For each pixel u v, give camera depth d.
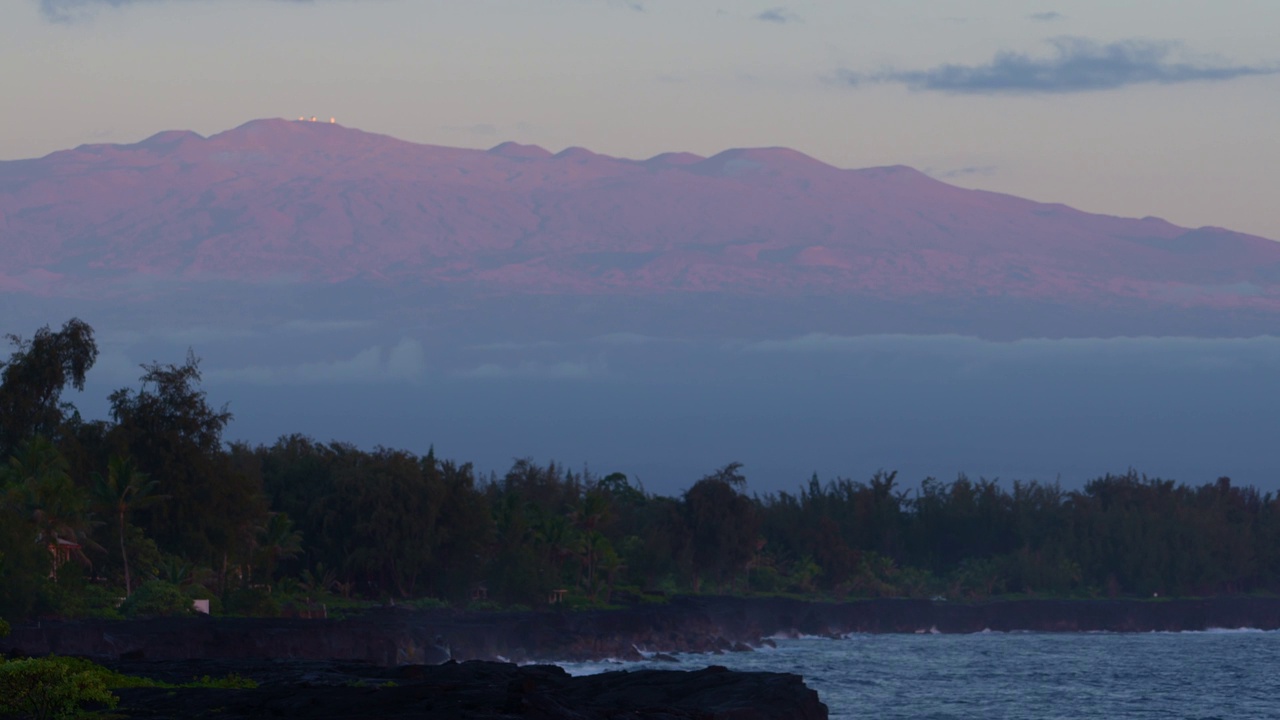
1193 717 105.25
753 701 55.19
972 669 150.50
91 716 42.72
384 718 41.12
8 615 96.56
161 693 51.12
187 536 130.88
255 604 123.06
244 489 137.62
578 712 44.41
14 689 39.72
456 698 45.25
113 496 119.94
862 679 133.62
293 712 44.69
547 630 150.38
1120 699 118.06
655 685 61.47
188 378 139.00
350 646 109.75
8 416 135.25
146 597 110.19
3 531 100.69
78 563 115.00
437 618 143.38
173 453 133.38
